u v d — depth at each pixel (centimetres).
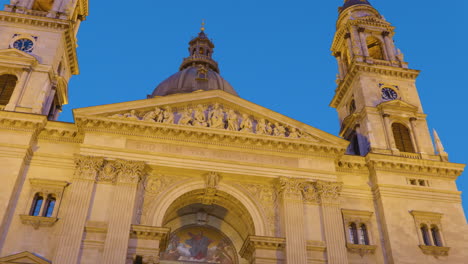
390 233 3966
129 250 3419
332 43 6178
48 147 3966
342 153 4181
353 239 4028
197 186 3919
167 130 3966
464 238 4084
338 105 5850
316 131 4247
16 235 3453
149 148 3922
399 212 4103
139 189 3766
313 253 3666
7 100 4303
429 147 4781
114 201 3562
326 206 3897
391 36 5841
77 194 3544
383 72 5297
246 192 3972
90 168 3681
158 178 3884
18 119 3884
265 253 3625
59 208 3641
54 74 4603
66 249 3281
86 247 3350
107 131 3912
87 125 3884
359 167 4375
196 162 3916
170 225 4497
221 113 4216
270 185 4044
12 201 3594
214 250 4484
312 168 4088
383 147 4662
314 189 3994
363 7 6188
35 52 4612
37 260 3316
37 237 3469
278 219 3884
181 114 4200
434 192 4281
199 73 7438
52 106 4722
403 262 3834
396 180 4297
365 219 4106
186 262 4372
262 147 4103
